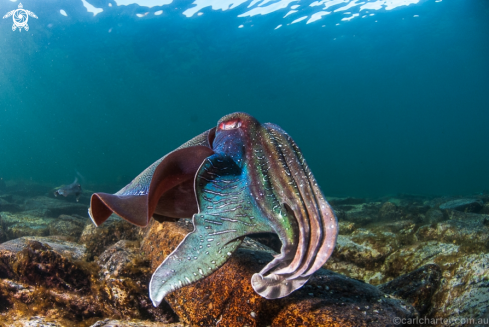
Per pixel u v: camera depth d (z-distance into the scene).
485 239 4.48
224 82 53.44
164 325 2.91
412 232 5.27
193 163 2.23
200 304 2.66
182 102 72.06
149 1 26.00
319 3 27.20
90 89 57.88
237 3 26.77
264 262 2.69
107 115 86.50
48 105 72.81
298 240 1.96
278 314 2.31
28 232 7.35
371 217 8.16
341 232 5.90
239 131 2.31
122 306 3.19
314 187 2.07
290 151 2.17
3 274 3.91
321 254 1.87
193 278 1.72
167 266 1.76
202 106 77.62
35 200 12.89
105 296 3.37
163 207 2.38
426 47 42.47
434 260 4.30
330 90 66.38
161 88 57.78
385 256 4.80
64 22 28.62
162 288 1.69
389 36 36.69
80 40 33.19
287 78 52.09
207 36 33.31
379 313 2.32
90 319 3.40
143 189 2.20
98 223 2.19
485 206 8.45
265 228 1.90
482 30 36.78
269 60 41.69
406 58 47.25
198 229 1.86
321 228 1.92
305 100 74.88
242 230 1.87
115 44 34.53
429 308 2.84
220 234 1.85
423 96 81.62
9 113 82.19
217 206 1.93
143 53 37.59
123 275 3.30
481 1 28.50
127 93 61.38
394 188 42.69
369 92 73.12
